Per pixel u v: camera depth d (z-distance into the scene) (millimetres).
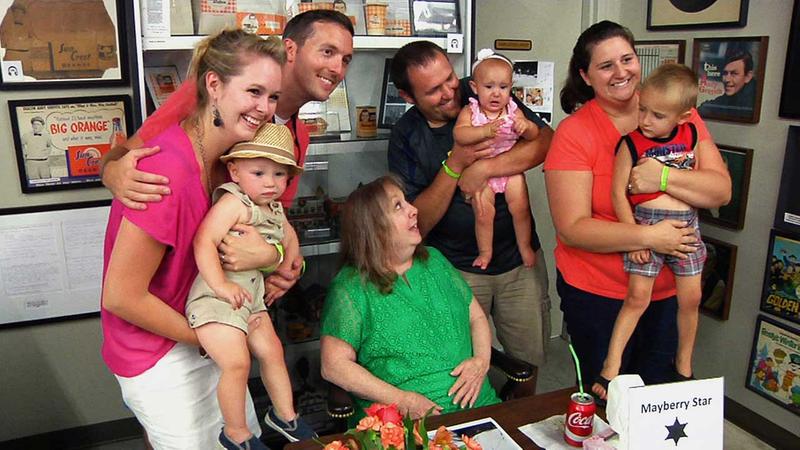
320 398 2758
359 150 2648
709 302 3002
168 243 1454
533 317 2535
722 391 1385
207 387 1710
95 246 2695
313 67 1932
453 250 2486
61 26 2488
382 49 2619
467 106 2334
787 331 2654
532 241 2516
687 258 2035
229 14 2326
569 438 1565
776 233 2654
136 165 1425
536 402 1774
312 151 2562
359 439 1185
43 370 2723
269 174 1565
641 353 2254
